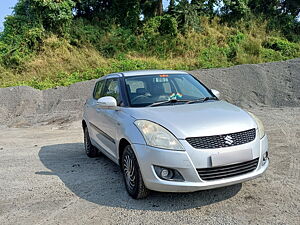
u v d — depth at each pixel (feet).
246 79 46.65
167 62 67.92
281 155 18.88
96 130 18.66
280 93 42.04
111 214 12.44
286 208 12.05
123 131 13.62
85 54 72.28
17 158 22.57
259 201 12.78
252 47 75.20
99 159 21.03
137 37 79.05
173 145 11.84
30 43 72.13
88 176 17.39
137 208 12.79
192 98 15.98
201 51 73.36
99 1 90.12
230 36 79.25
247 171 12.44
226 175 11.97
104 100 15.12
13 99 49.01
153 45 76.23
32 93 50.72
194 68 63.87
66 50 71.97
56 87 53.01
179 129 12.07
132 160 13.19
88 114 20.48
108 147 16.63
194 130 11.97
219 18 87.86
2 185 16.63
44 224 11.96
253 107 40.09
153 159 12.04
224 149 11.80
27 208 13.51
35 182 16.85
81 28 79.30
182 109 13.89
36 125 38.91
